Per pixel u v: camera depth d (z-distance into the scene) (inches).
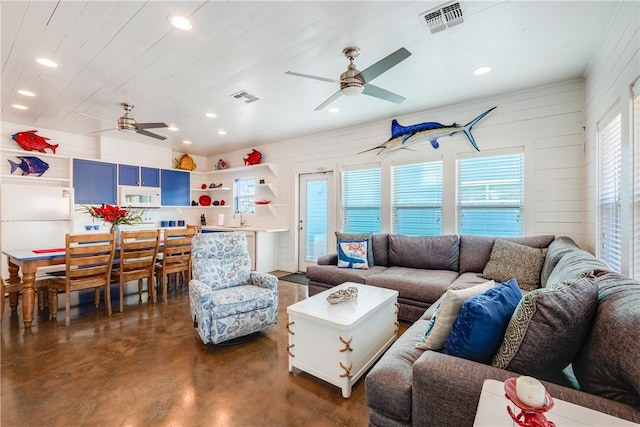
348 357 76.5
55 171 197.8
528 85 130.5
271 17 82.7
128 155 229.0
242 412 71.3
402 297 124.6
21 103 147.5
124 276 143.1
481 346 49.7
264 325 112.6
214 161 289.1
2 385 81.1
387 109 160.1
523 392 29.8
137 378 85.0
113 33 90.4
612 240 92.9
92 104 148.6
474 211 151.1
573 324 43.7
